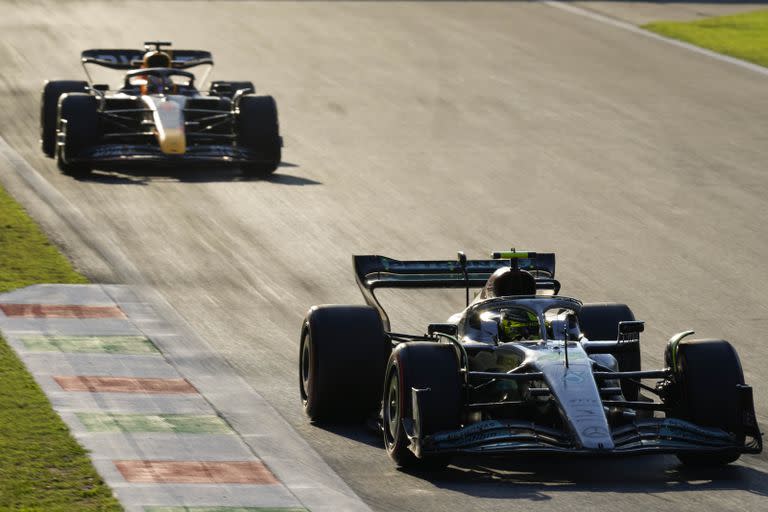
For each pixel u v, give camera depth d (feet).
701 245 223.30
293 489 112.06
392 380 120.37
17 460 116.06
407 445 115.85
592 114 348.79
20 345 153.99
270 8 513.86
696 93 381.19
